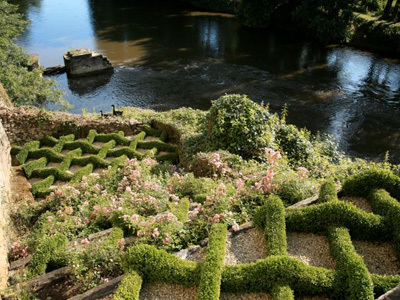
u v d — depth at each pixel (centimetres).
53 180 1152
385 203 671
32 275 679
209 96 2386
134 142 1320
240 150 1042
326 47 3095
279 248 613
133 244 690
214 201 736
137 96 2423
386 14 3047
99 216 825
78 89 2542
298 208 683
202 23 3791
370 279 528
